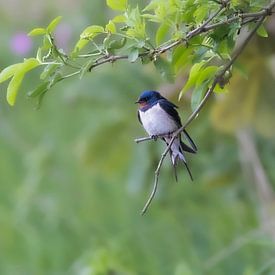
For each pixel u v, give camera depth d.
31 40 18.42
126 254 13.02
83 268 12.20
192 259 13.04
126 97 12.28
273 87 10.48
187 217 13.78
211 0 5.99
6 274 14.50
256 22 6.24
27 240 14.74
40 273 14.41
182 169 13.08
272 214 11.38
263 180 11.84
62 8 20.11
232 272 12.43
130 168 12.83
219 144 12.65
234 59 6.22
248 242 11.40
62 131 17.72
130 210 14.66
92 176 15.42
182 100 10.34
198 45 6.13
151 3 6.06
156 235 13.82
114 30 6.06
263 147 12.59
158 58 6.11
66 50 16.56
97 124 12.89
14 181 16.52
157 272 13.27
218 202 13.74
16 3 20.70
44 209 15.19
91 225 14.87
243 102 10.65
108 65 12.57
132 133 12.62
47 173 15.74
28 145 17.52
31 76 19.00
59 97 18.30
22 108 18.81
